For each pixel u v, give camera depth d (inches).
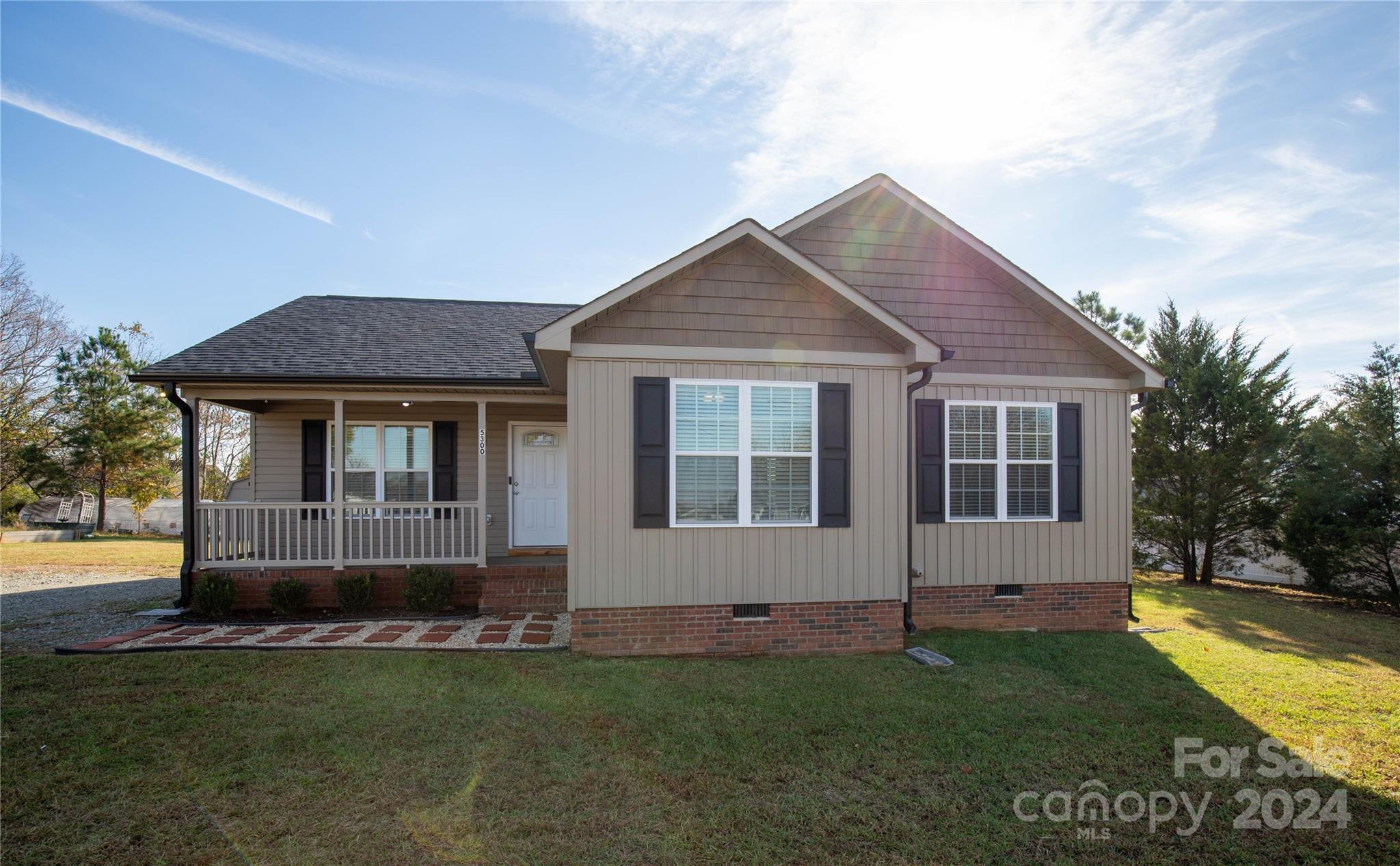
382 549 382.0
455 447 439.8
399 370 375.6
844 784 167.9
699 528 278.1
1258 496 555.2
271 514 425.7
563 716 205.9
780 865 134.0
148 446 1040.2
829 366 289.7
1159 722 215.2
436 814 149.0
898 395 295.7
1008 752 189.6
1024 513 353.4
